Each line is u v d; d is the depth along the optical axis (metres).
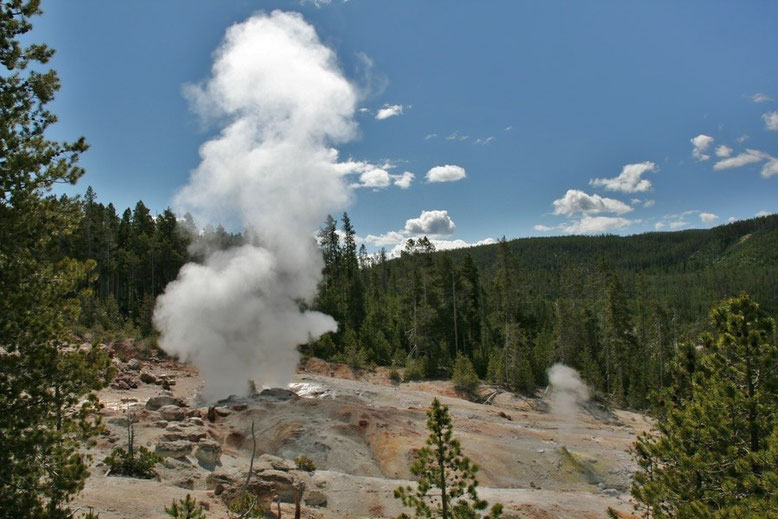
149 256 64.56
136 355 45.72
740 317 12.94
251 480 16.97
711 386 13.38
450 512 11.04
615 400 49.75
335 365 50.84
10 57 8.45
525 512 18.03
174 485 17.19
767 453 10.22
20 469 7.48
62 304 8.61
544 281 127.00
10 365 7.66
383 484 20.72
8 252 7.83
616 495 22.53
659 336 57.81
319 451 24.00
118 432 22.94
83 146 8.91
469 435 28.22
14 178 8.00
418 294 62.00
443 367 54.72
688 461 12.24
